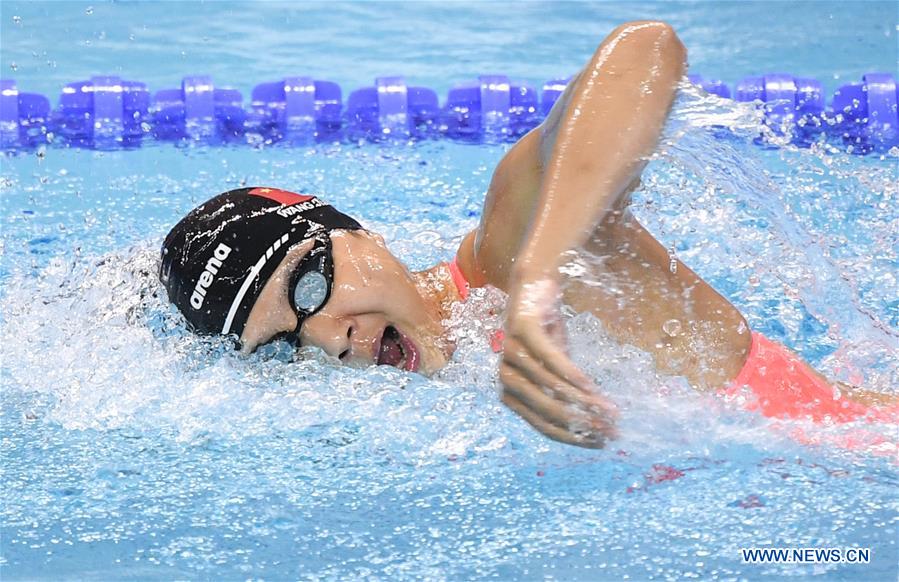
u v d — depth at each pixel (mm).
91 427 6000
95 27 15938
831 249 8391
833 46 15094
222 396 6105
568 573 4465
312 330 5941
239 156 11828
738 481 5180
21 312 7430
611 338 5641
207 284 5969
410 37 16172
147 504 5125
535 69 14789
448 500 5117
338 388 6039
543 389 4066
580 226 4383
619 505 5016
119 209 10133
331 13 17188
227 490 5262
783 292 7914
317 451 5641
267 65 14891
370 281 5961
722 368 5859
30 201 10352
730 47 15227
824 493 5055
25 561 4621
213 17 16750
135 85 12945
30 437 5879
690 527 4797
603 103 4742
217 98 12961
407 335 6086
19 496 5199
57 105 13062
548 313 4145
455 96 13156
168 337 6328
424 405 5926
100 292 7031
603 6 17312
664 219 8906
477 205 10203
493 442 5637
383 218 9781
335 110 13078
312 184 10891
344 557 4629
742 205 9055
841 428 5680
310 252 5930
